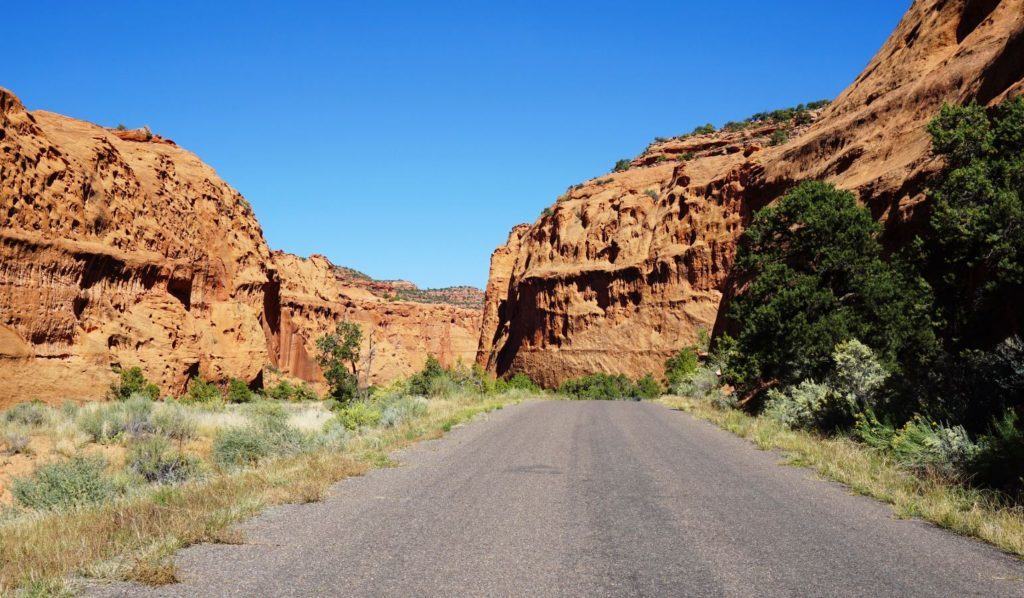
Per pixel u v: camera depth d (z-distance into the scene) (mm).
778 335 22156
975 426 9922
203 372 57125
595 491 7621
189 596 3869
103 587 4008
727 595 4023
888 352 19250
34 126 45156
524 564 4664
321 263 144750
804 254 24281
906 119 36438
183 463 12266
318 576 4312
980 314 14531
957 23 41031
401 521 6004
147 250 55188
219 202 76750
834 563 4754
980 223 12414
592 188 101500
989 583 4316
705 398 29453
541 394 45688
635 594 4027
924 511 6410
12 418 19547
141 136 75500
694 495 7430
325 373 54594
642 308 78125
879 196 29656
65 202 45625
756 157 71125
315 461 9453
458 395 30641
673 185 84812
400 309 160250
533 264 102562
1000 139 13680
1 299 37656
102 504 7574
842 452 10555
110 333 45500
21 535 5691
